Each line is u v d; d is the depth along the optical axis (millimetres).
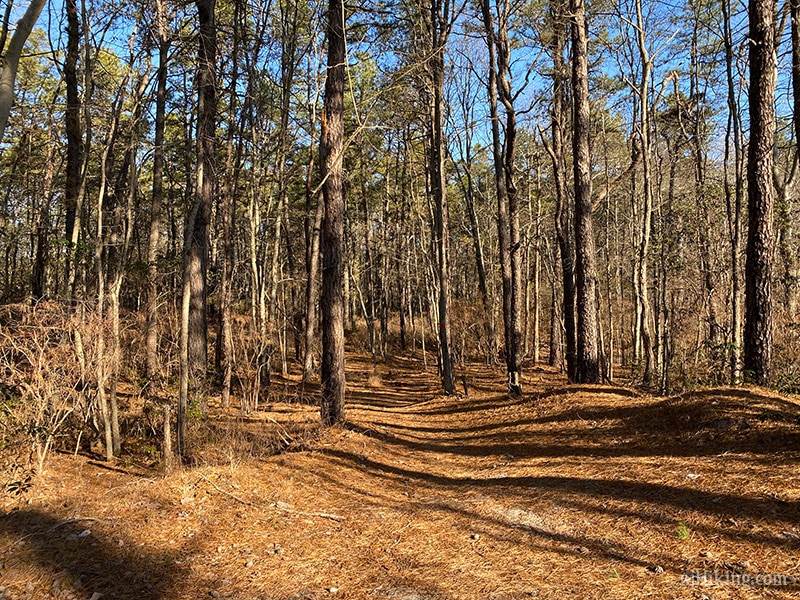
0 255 21453
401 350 30703
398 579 4012
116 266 9391
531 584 3818
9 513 5203
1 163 17219
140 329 10375
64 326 7383
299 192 24516
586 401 9656
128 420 9117
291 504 5637
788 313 12227
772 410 6547
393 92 14680
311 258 18375
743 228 13445
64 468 7582
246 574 4062
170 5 8016
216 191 18125
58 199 17156
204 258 12211
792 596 3262
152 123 13852
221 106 14992
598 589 3658
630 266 22891
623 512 4918
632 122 17344
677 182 18625
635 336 18250
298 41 16594
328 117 9398
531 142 23000
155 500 5398
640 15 13664
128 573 3949
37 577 3812
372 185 29766
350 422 9688
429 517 5398
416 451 8805
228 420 8273
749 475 5168
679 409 7477
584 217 11273
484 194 26094
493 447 8539
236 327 15609
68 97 10039
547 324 34344
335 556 4453
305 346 18328
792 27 9008
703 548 4027
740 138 12164
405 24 13891
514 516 5254
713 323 12453
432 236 19484
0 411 7082
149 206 21812
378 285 34531
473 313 26188
